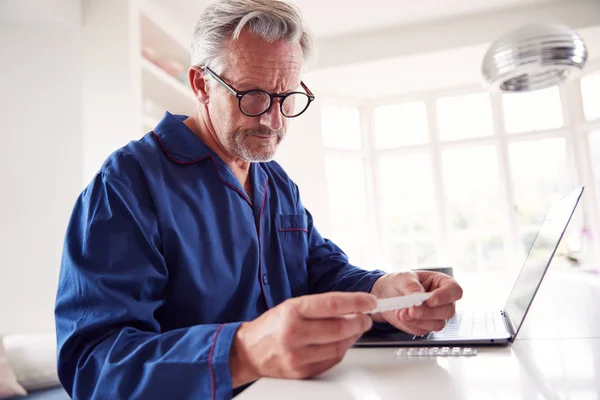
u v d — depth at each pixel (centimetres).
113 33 270
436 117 499
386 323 80
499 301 160
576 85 456
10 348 190
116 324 67
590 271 206
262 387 49
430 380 49
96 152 265
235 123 89
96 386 59
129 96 265
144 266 73
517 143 481
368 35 404
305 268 105
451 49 385
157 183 83
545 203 471
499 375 49
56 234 252
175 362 55
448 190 500
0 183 249
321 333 49
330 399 44
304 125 464
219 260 87
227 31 89
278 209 104
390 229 513
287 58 89
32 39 263
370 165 517
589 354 57
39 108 259
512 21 373
